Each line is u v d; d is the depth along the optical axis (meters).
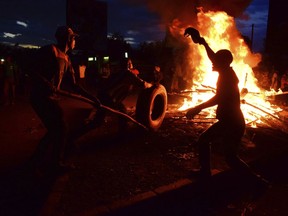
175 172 4.23
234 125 3.68
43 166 4.24
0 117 8.06
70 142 4.81
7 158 4.68
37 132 6.43
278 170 5.00
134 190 3.67
